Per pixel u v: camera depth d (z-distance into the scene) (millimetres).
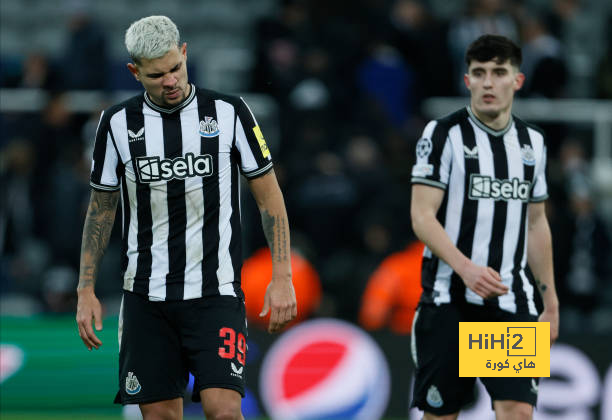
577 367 24875
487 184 16000
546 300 16625
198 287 14281
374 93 35250
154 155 14234
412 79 35875
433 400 16234
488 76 15680
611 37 39906
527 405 15727
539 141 16375
